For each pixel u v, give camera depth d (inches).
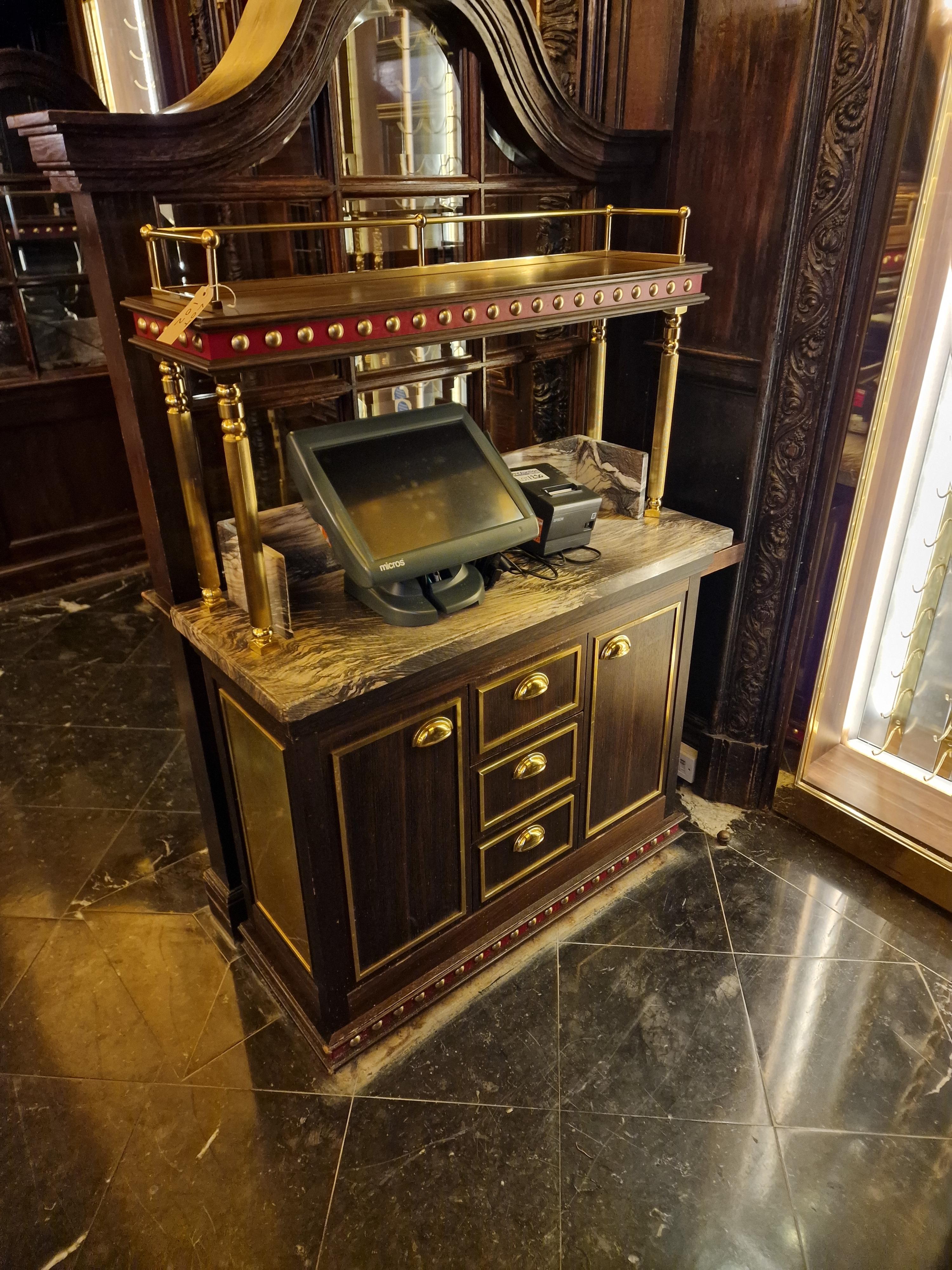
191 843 92.8
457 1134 63.6
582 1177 60.6
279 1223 58.1
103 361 145.2
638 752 83.3
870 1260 55.5
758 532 83.7
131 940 80.7
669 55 74.2
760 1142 62.6
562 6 76.2
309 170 61.5
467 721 65.7
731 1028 71.3
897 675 85.6
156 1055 69.6
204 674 66.7
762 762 93.9
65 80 127.6
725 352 79.6
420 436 63.9
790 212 70.6
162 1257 56.2
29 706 116.6
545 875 79.8
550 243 78.7
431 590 63.6
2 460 139.3
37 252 133.1
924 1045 69.8
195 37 108.1
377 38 60.2
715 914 82.7
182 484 58.9
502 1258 56.0
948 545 77.8
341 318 51.4
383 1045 70.6
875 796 87.5
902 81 63.6
